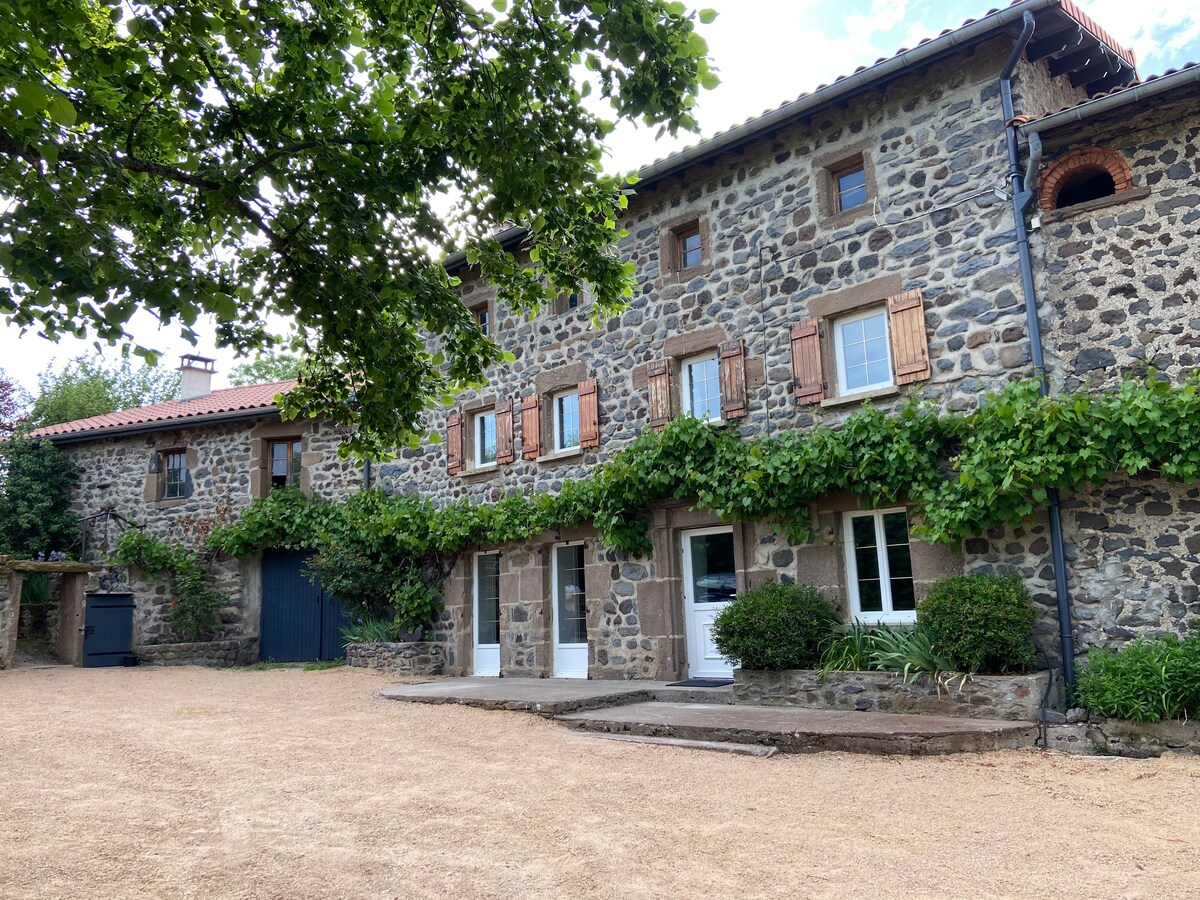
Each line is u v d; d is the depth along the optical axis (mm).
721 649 8680
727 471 9461
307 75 5645
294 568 15320
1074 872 3809
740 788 5371
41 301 4020
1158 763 5961
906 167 8844
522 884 3688
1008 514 7566
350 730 7363
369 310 5684
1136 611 7105
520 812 4793
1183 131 7395
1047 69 8961
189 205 5531
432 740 6957
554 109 5500
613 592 10789
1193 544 6949
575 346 11773
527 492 12141
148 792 5125
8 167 3936
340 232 5316
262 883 3672
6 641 12883
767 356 9719
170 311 4223
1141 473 7215
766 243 9891
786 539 9266
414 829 4469
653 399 10680
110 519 16297
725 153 10320
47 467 16375
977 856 4043
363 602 13781
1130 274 7473
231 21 4730
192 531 15711
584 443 11375
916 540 8336
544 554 11844
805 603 8492
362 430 6578
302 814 4730
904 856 4043
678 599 10266
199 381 18891
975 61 8484
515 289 6633
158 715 7945
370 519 13453
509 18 5234
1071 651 7289
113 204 4652
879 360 9062
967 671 7340
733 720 7156
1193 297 7180
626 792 5254
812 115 9445
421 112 5453
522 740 7004
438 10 5480
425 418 13891
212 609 15023
